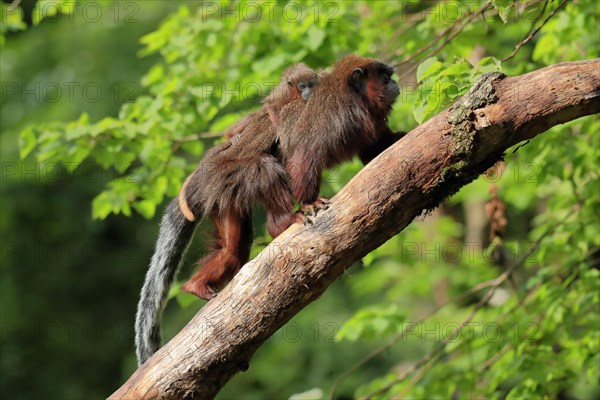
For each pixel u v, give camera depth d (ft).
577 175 40.91
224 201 31.94
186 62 44.88
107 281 85.92
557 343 39.17
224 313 26.76
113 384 83.82
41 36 86.17
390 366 73.36
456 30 38.58
